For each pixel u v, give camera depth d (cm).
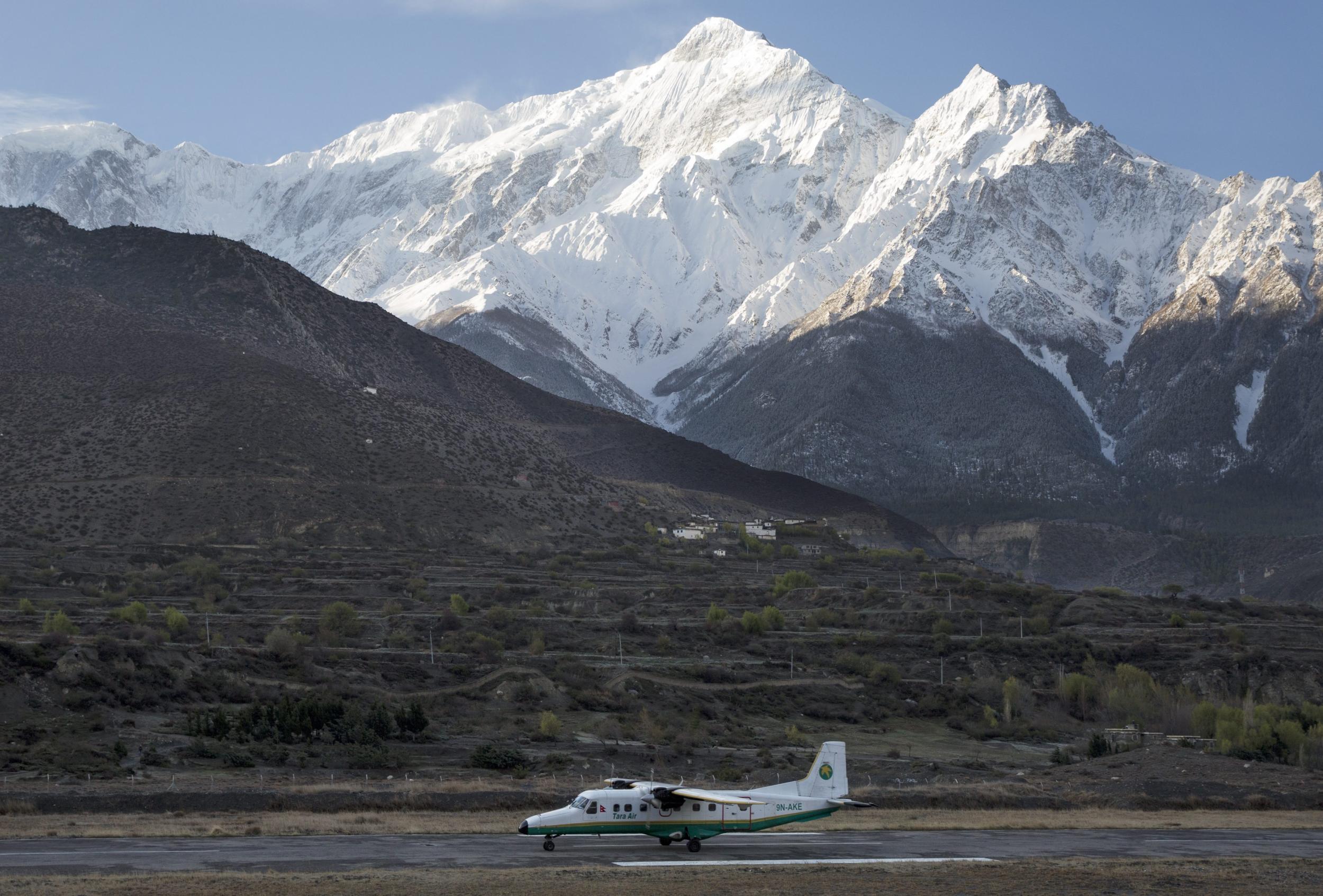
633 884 14300
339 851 15888
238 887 13562
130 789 19412
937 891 14325
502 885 14050
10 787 19338
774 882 14600
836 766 17988
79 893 13075
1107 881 15138
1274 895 14662
